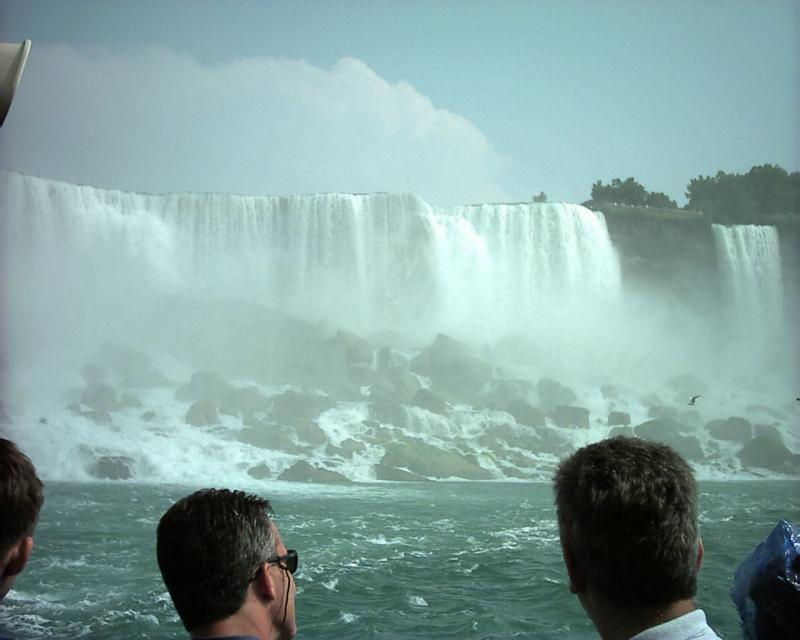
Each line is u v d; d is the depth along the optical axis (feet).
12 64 8.79
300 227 143.54
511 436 100.37
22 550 6.75
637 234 155.33
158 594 28.60
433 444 95.71
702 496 67.15
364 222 145.07
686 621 6.24
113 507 54.75
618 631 6.37
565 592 28.55
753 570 6.97
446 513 52.90
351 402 104.12
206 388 97.71
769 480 88.63
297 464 80.94
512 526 46.55
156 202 140.46
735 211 179.32
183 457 82.33
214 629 7.14
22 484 6.66
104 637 23.41
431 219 146.41
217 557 7.14
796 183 179.42
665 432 103.81
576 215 150.00
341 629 24.14
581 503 6.43
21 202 129.70
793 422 129.39
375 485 75.10
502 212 149.79
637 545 6.23
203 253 139.64
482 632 23.79
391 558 35.24
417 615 25.68
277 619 7.42
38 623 24.75
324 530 44.52
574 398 115.65
